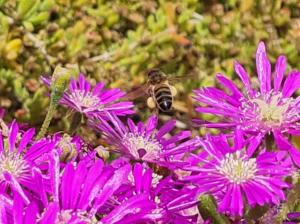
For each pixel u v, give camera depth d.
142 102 0.57
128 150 0.32
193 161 0.29
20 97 0.54
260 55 0.32
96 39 0.57
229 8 0.63
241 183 0.26
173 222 0.27
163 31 0.59
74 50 0.56
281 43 0.62
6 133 0.32
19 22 0.54
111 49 0.58
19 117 0.53
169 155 0.32
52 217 0.23
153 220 0.26
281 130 0.29
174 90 0.44
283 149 0.27
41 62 0.55
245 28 0.62
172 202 0.28
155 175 0.30
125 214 0.25
